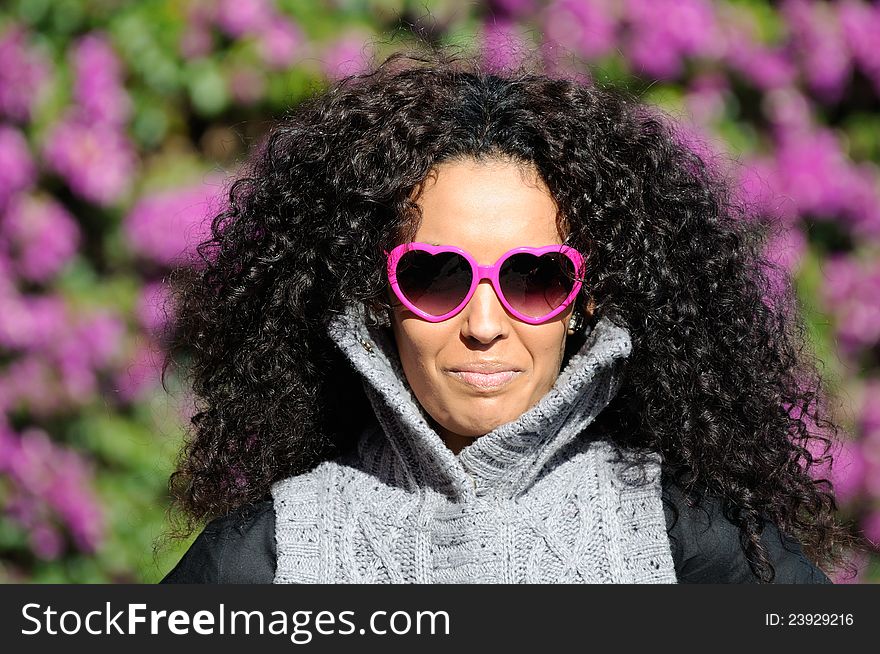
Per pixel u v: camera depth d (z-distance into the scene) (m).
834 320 12.62
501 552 5.05
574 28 11.57
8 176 11.97
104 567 11.97
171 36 11.89
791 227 12.09
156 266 12.27
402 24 11.74
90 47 11.98
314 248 5.57
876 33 13.06
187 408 11.12
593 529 5.20
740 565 5.30
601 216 5.20
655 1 12.09
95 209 12.35
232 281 5.89
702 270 5.64
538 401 5.13
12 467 11.99
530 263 4.91
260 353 5.77
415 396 5.30
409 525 5.21
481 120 5.19
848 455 11.88
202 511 6.16
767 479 5.55
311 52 11.62
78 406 12.09
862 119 13.30
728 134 12.15
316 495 5.54
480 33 10.95
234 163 11.55
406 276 5.00
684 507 5.36
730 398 5.54
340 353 5.81
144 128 12.08
